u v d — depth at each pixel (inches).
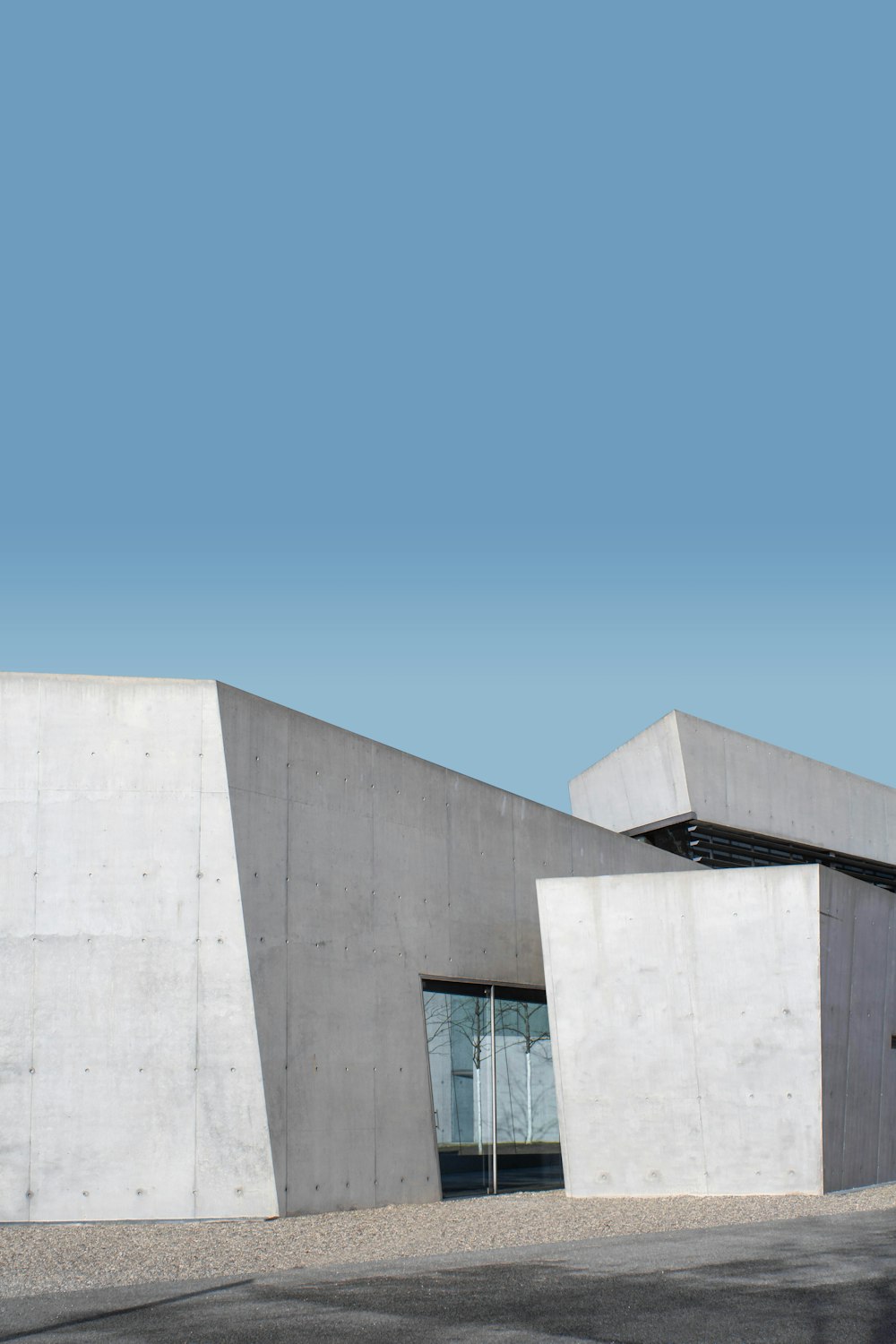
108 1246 408.5
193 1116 490.6
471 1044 644.1
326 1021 544.7
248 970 503.2
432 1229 448.8
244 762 522.3
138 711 513.3
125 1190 481.7
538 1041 694.5
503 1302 282.2
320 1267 351.9
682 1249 370.9
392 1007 588.7
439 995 627.2
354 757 589.6
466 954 650.8
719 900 593.9
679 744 969.5
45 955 493.4
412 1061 595.8
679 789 971.3
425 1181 587.2
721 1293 291.1
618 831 1045.2
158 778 509.7
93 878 499.8
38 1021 488.7
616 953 603.5
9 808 500.4
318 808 561.3
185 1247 404.5
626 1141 589.3
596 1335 244.8
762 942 586.2
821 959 578.9
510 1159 649.6
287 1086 514.0
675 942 596.7
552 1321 259.3
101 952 495.8
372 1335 245.4
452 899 647.1
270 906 523.5
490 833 687.7
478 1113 635.5
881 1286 299.4
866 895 641.0
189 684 517.0
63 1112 484.1
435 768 650.2
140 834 505.0
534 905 717.9
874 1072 644.7
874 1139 639.1
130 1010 493.7
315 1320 263.1
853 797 1129.4
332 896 561.9
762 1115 576.1
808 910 581.6
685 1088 586.2
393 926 599.8
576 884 613.0
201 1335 248.8
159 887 502.9
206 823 509.0
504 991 678.5
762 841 1045.2
